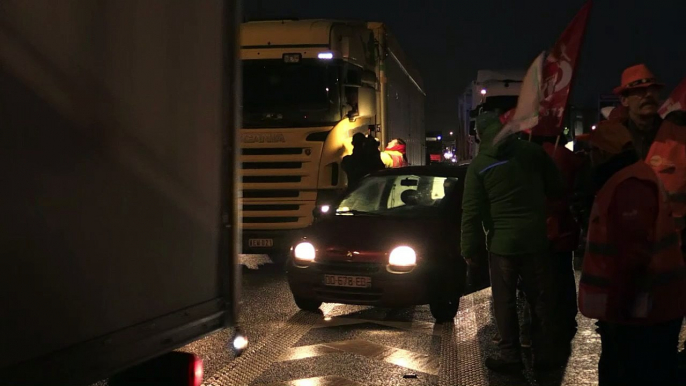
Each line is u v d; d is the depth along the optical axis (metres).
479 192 6.06
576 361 6.55
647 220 3.89
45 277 2.34
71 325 2.46
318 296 8.19
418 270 7.79
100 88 2.58
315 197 12.07
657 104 4.39
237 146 3.44
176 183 3.03
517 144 6.05
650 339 3.98
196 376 3.24
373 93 13.15
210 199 3.29
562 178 6.20
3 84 2.17
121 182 2.70
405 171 9.34
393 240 8.02
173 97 3.01
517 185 5.95
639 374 4.03
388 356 6.75
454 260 8.05
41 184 2.32
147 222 2.85
